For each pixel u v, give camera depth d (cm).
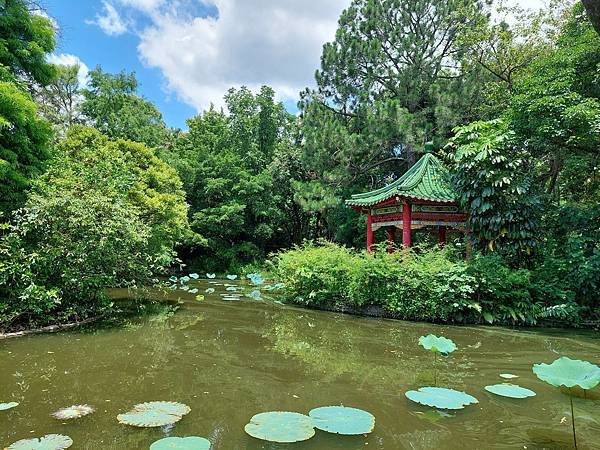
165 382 410
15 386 394
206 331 659
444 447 280
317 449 273
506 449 278
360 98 1633
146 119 2194
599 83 902
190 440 275
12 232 650
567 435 300
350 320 767
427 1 1570
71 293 711
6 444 274
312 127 1714
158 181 1226
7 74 685
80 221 682
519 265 852
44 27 774
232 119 2448
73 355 509
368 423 306
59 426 305
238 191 2166
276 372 449
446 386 406
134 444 278
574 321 731
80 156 1090
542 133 825
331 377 434
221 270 2153
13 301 636
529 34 1373
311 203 1662
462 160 886
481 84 1441
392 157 1758
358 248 1686
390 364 485
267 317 790
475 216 863
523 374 448
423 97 1641
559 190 1143
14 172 659
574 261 783
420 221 965
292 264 962
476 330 689
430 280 768
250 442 283
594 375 281
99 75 2286
